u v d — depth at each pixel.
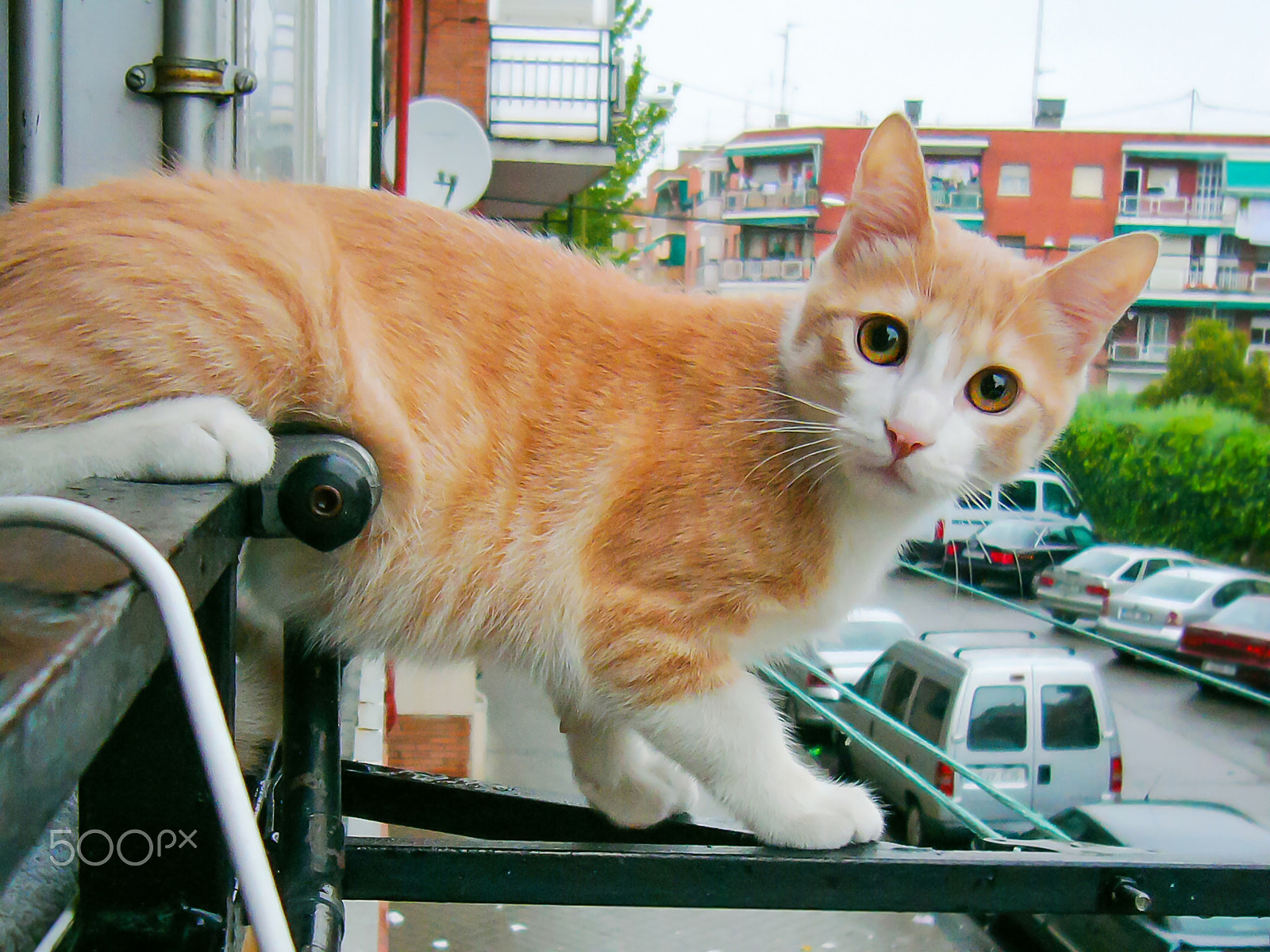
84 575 0.70
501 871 1.35
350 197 1.75
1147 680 11.38
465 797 1.82
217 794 0.70
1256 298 28.08
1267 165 27.97
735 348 1.79
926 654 7.96
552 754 8.85
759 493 1.68
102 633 0.61
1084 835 6.35
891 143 1.83
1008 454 1.87
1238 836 6.24
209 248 1.44
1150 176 28.27
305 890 1.09
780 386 1.79
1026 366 1.84
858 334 1.81
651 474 1.67
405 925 6.89
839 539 1.76
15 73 1.84
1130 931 5.52
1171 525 18.84
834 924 6.95
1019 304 1.82
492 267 1.76
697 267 34.41
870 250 1.86
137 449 1.23
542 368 1.71
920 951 6.58
